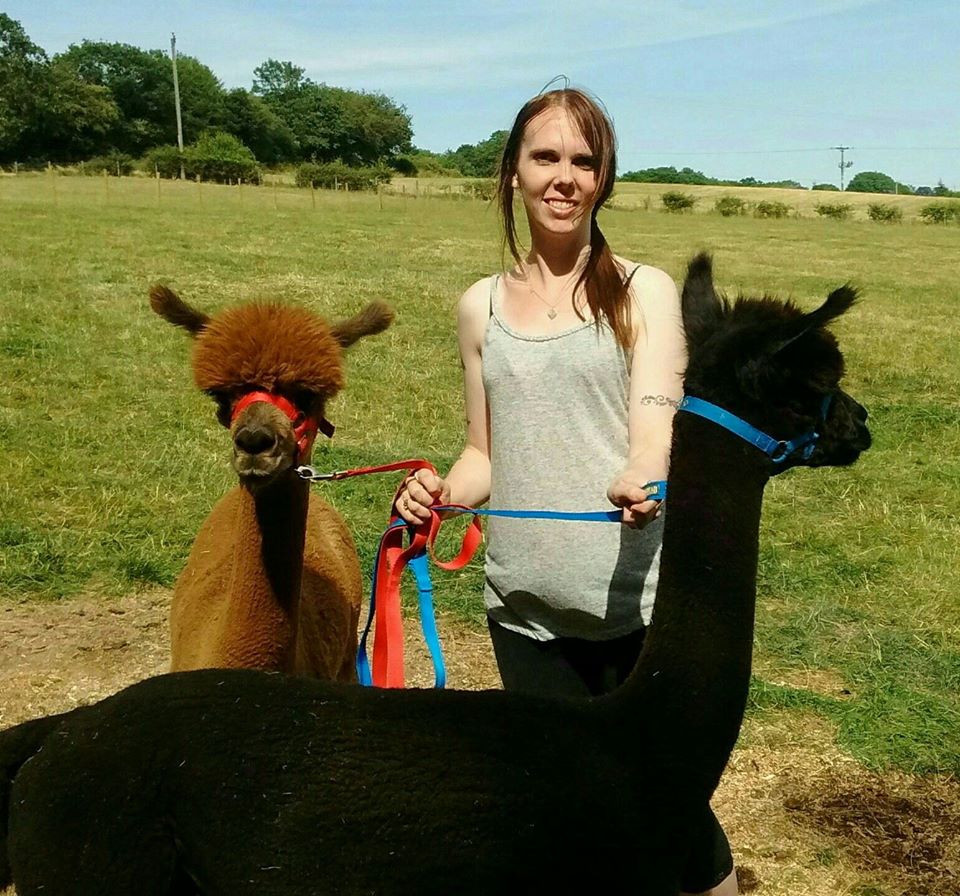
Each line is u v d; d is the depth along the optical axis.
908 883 4.10
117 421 9.30
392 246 26.08
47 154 88.38
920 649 5.94
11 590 6.13
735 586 2.46
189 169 60.28
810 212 61.66
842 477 8.89
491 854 2.30
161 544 6.82
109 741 2.43
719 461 2.47
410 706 2.45
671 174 120.38
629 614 2.98
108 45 99.44
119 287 16.45
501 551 3.08
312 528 4.41
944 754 4.93
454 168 104.19
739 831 4.40
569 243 2.99
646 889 2.38
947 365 13.69
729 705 2.44
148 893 2.39
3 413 9.23
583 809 2.32
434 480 3.06
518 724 2.41
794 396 2.46
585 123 2.91
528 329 3.01
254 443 3.17
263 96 118.31
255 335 3.34
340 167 60.34
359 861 2.29
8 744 2.59
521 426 2.99
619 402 2.96
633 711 2.44
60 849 2.39
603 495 2.96
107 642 5.71
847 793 4.67
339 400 10.66
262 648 3.33
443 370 12.33
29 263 18.28
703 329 2.57
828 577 6.90
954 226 53.56
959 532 7.76
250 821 2.31
